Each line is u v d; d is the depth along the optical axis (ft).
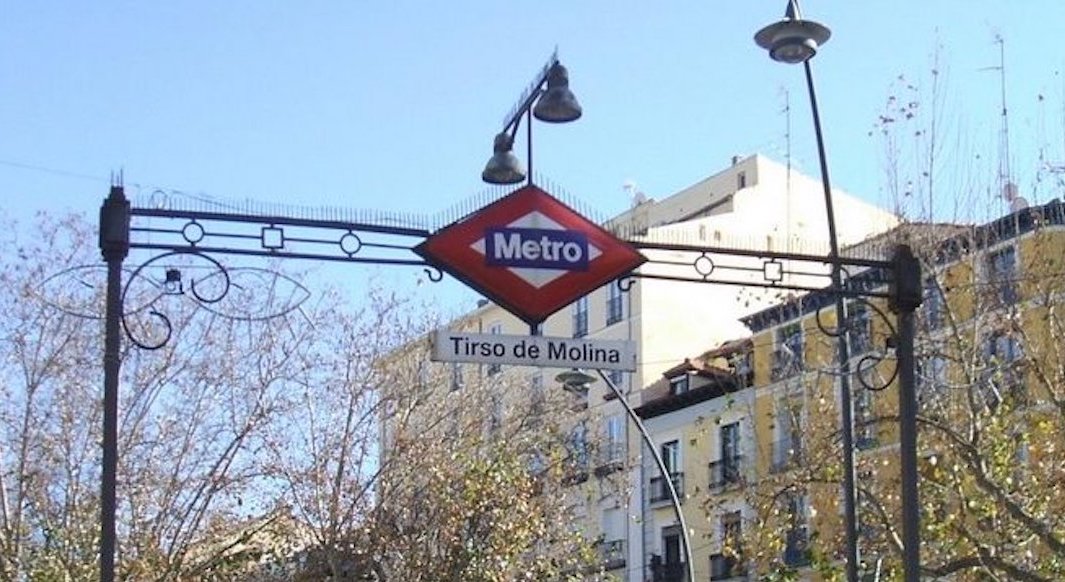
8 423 94.84
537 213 45.96
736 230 183.52
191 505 95.81
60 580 93.20
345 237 45.27
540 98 46.16
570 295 45.88
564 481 135.85
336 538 104.12
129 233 43.65
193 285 46.85
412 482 109.81
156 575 93.50
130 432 93.61
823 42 59.72
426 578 107.65
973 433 70.69
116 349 43.06
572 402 131.03
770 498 90.33
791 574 89.10
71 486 94.38
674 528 176.24
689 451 175.11
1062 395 76.89
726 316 199.31
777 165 191.52
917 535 49.24
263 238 44.83
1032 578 66.69
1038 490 77.36
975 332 79.36
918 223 87.04
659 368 192.24
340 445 105.40
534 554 120.16
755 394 150.41
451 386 117.60
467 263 45.24
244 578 104.01
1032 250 91.20
